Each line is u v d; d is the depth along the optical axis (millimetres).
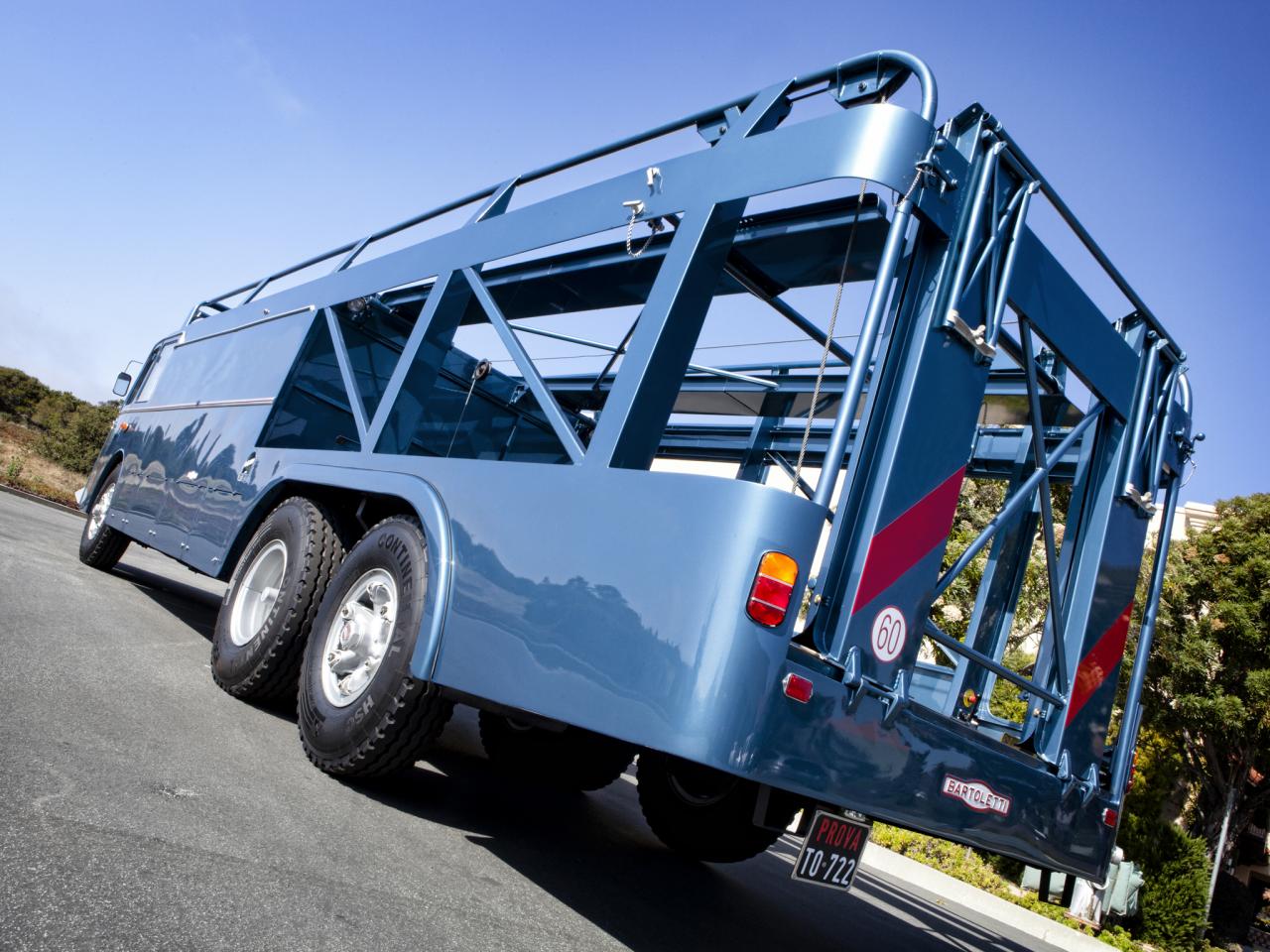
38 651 4125
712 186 3066
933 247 2826
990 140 2928
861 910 5379
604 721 2459
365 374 5266
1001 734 3984
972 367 2902
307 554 4176
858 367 2516
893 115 2682
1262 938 19469
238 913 2031
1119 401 3742
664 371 2977
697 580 2395
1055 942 8695
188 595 8367
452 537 3318
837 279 3805
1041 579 6945
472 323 4840
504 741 5184
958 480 2875
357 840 2881
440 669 3105
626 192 3418
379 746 3322
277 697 4324
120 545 7797
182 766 3037
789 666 2359
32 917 1736
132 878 2049
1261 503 15203
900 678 2676
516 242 3877
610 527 2701
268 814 2822
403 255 4758
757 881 4965
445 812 3715
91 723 3232
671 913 3387
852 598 2551
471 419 5332
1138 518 3947
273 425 5219
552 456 5766
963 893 9406
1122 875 5062
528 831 3928
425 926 2320
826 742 2455
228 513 5184
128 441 7789
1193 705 14289
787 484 5668
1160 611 14672
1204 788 16766
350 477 4098
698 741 2252
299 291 5746
